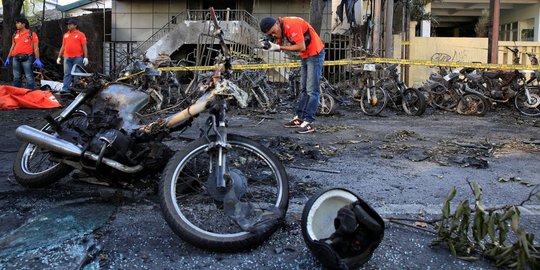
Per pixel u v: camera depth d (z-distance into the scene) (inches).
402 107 373.4
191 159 120.8
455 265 109.7
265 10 765.9
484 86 400.5
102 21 808.9
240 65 372.5
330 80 452.1
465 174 187.3
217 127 120.2
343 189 111.2
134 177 141.8
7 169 180.7
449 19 943.7
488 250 111.7
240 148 124.6
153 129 134.2
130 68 324.8
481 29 746.2
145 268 106.5
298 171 186.7
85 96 152.3
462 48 534.3
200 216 129.6
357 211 103.2
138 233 123.9
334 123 319.3
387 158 213.2
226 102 126.0
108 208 140.6
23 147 162.6
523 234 102.3
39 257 110.0
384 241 121.8
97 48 807.1
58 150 136.3
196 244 110.7
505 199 156.7
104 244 117.3
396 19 571.8
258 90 372.8
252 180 152.2
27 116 317.7
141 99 148.9
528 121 337.1
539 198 118.5
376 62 379.6
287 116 349.4
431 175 185.0
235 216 116.3
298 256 113.3
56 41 809.5
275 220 116.2
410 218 137.5
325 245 101.7
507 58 511.5
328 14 729.6
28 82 428.1
